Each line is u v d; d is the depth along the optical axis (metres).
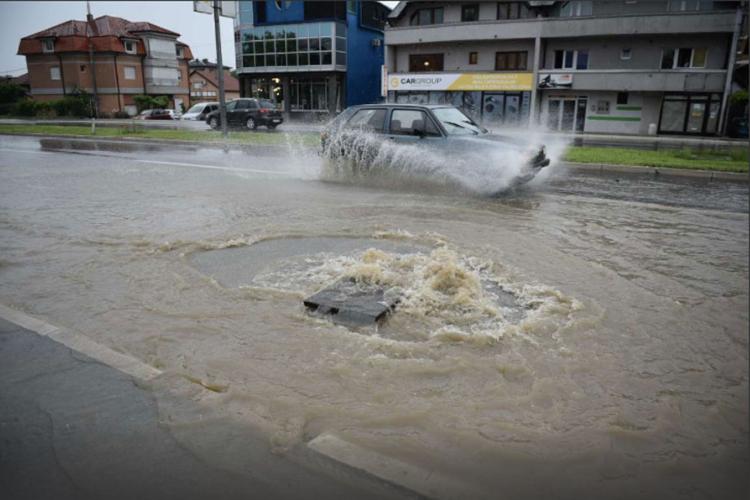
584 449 2.51
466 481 2.28
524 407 2.82
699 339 3.66
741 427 2.71
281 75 43.25
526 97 34.09
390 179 9.87
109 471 2.32
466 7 35.47
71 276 4.84
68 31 51.41
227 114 29.25
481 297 4.26
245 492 2.20
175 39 57.25
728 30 28.59
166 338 3.59
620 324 3.87
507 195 9.05
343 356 3.31
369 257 5.22
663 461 2.46
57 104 48.72
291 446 2.48
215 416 2.70
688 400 2.95
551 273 4.96
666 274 5.00
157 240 6.04
